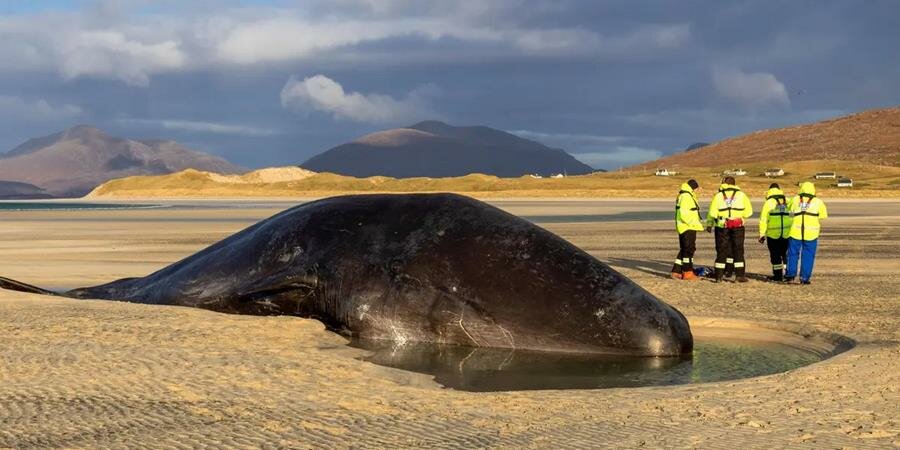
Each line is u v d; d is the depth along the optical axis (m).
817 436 6.81
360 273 12.91
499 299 12.19
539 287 12.16
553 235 12.77
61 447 6.56
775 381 9.18
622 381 10.14
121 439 6.80
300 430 7.13
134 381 8.95
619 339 11.70
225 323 12.42
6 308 13.49
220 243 15.23
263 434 6.99
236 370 9.55
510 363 11.23
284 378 9.24
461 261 12.54
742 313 14.35
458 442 6.77
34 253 27.52
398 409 7.94
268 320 12.78
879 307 14.90
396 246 12.95
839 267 21.91
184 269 14.90
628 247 28.59
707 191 131.12
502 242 12.59
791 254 18.91
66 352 10.34
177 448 6.57
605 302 11.92
